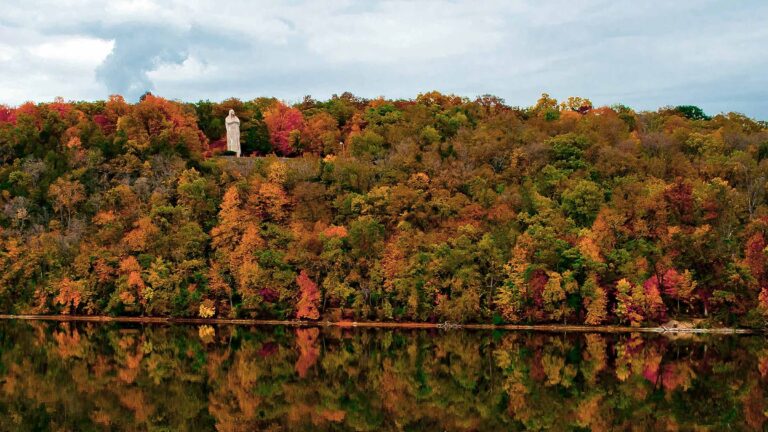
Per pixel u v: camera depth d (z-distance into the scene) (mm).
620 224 108500
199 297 114250
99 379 74688
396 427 58562
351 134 166500
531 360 83125
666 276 103375
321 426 59062
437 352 88500
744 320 101312
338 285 110562
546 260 105125
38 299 120000
